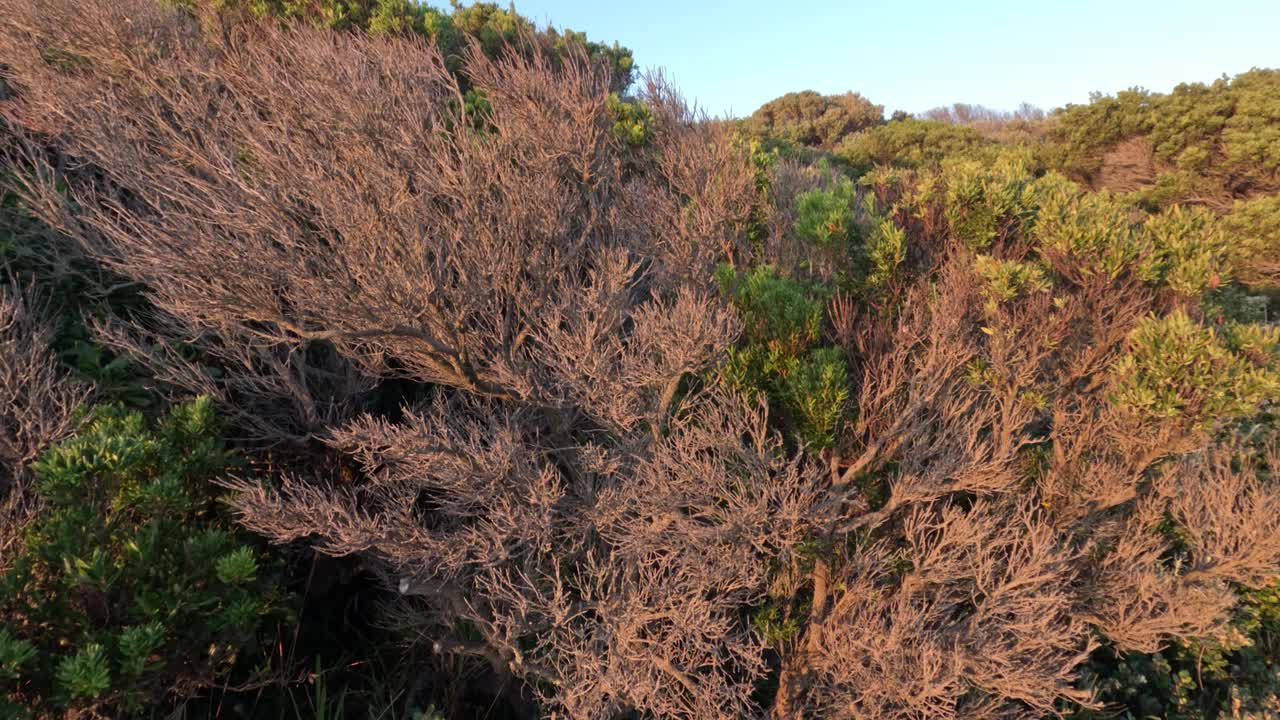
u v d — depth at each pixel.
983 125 27.89
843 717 3.17
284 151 3.42
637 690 2.95
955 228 4.27
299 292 2.94
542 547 3.16
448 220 3.45
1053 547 3.27
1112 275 3.53
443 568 3.06
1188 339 2.94
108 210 3.69
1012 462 3.71
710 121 5.07
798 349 3.45
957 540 3.11
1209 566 3.66
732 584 3.21
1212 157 12.32
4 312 2.97
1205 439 3.07
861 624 3.19
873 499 3.58
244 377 3.71
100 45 3.98
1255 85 12.46
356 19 6.99
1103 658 4.15
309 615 3.78
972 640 3.02
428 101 4.05
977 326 3.80
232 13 5.96
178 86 4.00
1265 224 9.39
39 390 2.83
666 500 3.04
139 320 3.86
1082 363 3.63
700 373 3.58
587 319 3.32
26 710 2.05
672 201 4.67
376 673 3.79
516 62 4.58
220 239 2.91
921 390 3.35
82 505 2.39
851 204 4.76
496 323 3.55
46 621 2.26
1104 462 3.51
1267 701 3.70
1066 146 14.61
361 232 3.01
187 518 2.90
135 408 3.29
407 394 4.59
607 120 4.59
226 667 2.99
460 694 3.66
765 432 3.10
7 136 3.89
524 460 3.17
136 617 2.39
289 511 2.71
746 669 3.35
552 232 3.76
